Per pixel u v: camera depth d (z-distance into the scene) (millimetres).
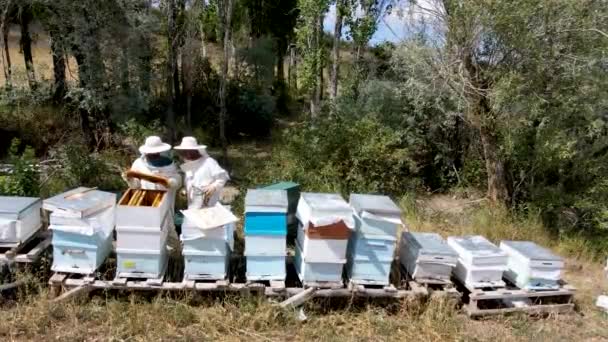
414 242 5504
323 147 9469
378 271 5254
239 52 15633
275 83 17547
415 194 9664
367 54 12664
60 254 4941
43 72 13352
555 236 8125
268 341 4727
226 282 5070
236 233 6676
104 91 9781
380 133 9641
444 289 5402
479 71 8258
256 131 14250
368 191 9062
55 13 9266
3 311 4805
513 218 8445
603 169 8539
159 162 5742
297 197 6637
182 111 13758
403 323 5145
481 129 8828
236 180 10148
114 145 10422
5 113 10875
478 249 5531
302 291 5137
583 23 7387
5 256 4984
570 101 7941
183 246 4992
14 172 7113
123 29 9594
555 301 5855
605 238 7855
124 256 4953
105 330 4664
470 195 10117
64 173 8281
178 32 11930
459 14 7535
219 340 4680
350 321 5148
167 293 5035
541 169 8828
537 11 7250
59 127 10914
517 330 5219
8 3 9547
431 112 10430
